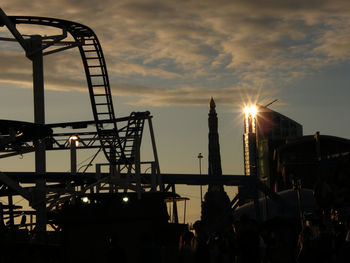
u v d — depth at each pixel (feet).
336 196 116.88
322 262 82.79
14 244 128.67
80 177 204.54
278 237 116.47
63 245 143.23
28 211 196.44
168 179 504.02
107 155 218.59
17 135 154.92
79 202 151.43
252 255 72.02
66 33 203.92
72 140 206.39
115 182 208.85
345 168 112.88
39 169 186.60
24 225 181.06
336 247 79.61
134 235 146.41
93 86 225.76
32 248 126.41
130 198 156.25
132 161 219.82
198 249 71.67
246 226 72.84
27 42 192.03
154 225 150.61
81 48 217.36
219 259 79.05
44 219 184.03
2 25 200.54
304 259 83.61
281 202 518.37
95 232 144.05
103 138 209.97
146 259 78.59
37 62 193.57
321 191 118.93
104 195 150.51
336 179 114.83
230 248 87.92
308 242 84.23
